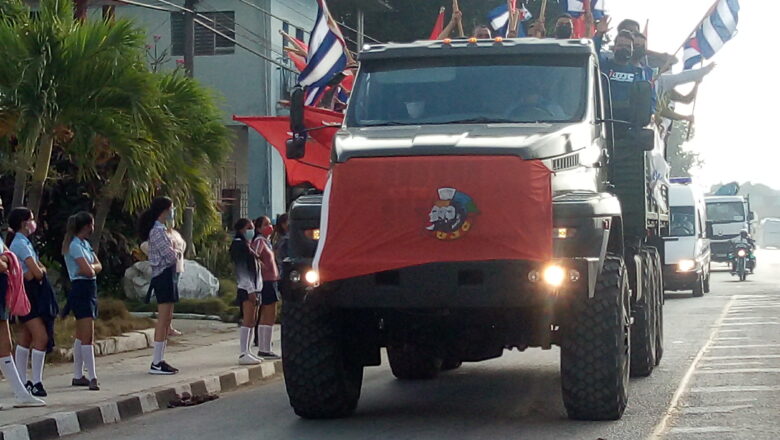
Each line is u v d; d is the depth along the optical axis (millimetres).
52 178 21016
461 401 12969
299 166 15734
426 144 10273
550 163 10547
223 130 19875
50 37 16469
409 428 11062
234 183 36750
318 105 21797
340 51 20922
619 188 14352
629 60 15367
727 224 53781
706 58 21141
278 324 22172
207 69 36875
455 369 16094
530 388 14031
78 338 13461
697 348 18156
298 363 11133
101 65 16656
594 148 11859
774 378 14227
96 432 11531
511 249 9961
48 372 14977
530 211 9992
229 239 28359
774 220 112188
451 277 10047
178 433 11227
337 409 11469
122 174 19203
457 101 11750
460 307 10164
